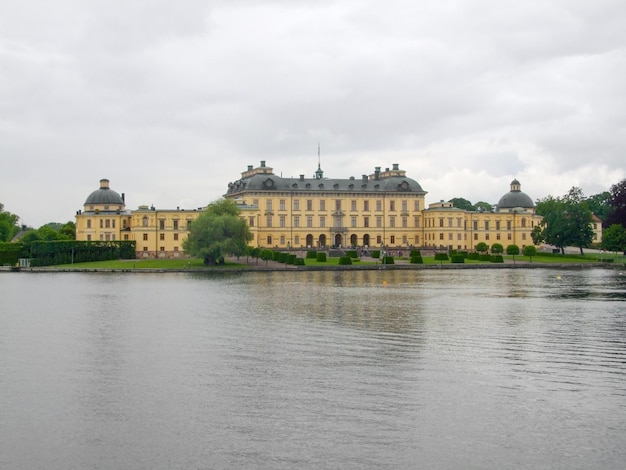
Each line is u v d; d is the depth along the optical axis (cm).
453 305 8775
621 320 7344
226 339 6184
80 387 4491
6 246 19088
